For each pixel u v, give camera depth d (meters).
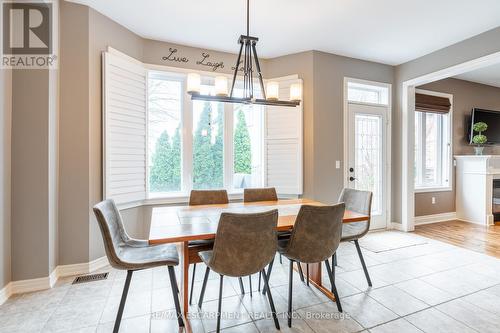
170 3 2.54
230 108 3.69
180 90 3.49
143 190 3.16
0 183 2.02
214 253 1.58
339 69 3.79
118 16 2.76
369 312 1.92
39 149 2.22
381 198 4.14
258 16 2.78
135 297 2.13
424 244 3.45
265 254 1.66
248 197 2.83
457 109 4.91
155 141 3.37
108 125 2.71
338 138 3.79
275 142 3.72
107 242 1.61
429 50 3.65
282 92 3.71
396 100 4.23
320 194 3.67
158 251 1.95
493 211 4.58
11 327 1.74
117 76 2.82
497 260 2.89
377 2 2.54
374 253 3.12
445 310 1.94
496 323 1.79
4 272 2.07
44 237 2.25
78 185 2.53
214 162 3.64
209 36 3.20
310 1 2.52
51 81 2.30
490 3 2.55
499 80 4.98
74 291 2.21
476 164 4.61
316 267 2.30
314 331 1.71
